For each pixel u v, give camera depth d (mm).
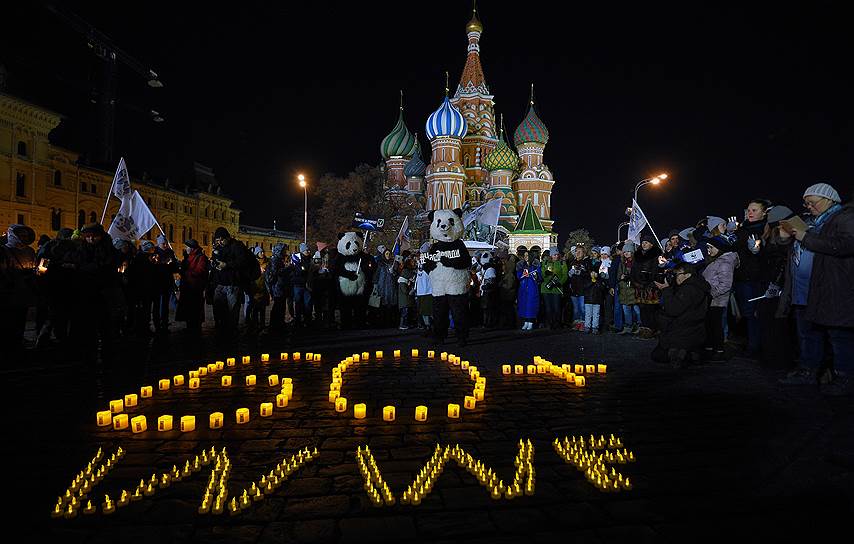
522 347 11000
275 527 3137
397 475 3934
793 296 7043
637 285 12305
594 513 3305
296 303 14906
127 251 12305
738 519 3225
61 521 3230
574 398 6336
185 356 9578
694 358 8742
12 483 3826
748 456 4293
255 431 5023
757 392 6570
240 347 10805
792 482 3732
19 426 5184
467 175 74750
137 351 10117
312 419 5434
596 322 13719
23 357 9180
